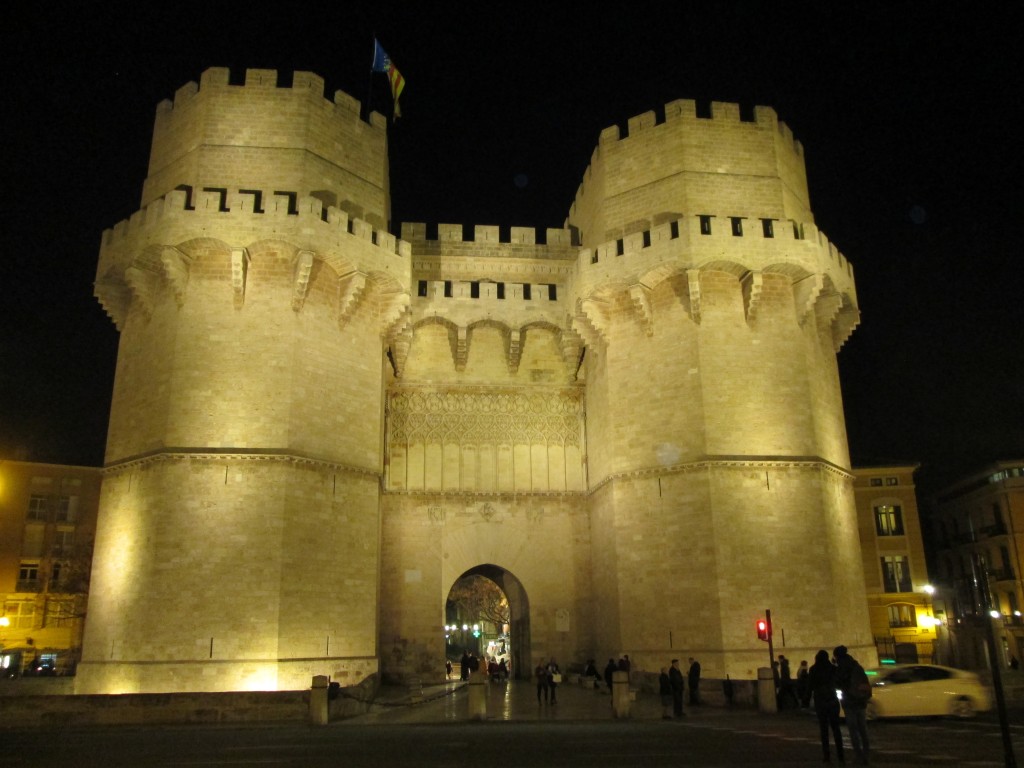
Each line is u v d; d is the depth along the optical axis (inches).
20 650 1942.7
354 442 1256.8
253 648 1077.1
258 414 1162.6
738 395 1282.0
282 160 1275.8
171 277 1184.8
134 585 1114.7
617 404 1375.5
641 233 1357.0
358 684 1077.1
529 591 1507.1
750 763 552.4
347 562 1200.2
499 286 1611.7
